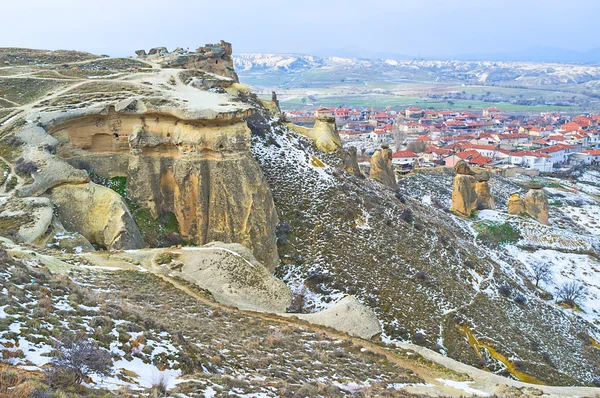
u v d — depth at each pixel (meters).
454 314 52.25
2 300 20.20
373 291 51.81
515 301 62.91
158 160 55.75
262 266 45.88
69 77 67.62
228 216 53.19
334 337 35.47
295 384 22.78
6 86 62.22
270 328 33.22
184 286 38.62
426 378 30.89
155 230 53.12
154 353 20.09
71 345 17.59
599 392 34.09
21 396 13.28
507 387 31.36
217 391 18.44
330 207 63.16
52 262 33.47
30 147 50.44
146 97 57.59
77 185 49.28
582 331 62.91
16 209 43.19
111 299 27.98
